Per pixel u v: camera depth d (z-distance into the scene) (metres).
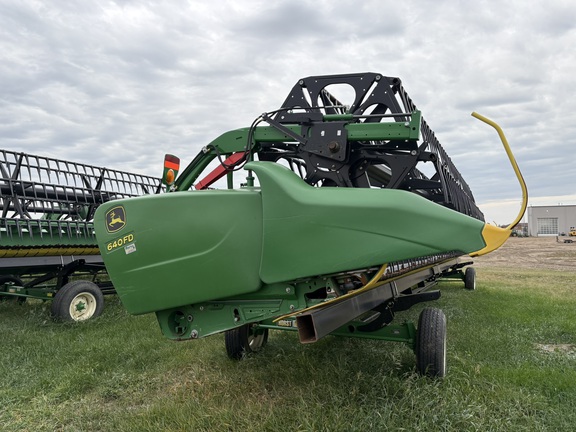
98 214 3.60
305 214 2.95
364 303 3.26
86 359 4.61
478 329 5.84
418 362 3.70
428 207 2.80
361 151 3.82
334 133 3.70
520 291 9.75
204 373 4.07
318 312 2.71
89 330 6.04
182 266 3.33
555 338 5.60
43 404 3.61
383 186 5.13
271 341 5.07
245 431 2.94
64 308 6.45
